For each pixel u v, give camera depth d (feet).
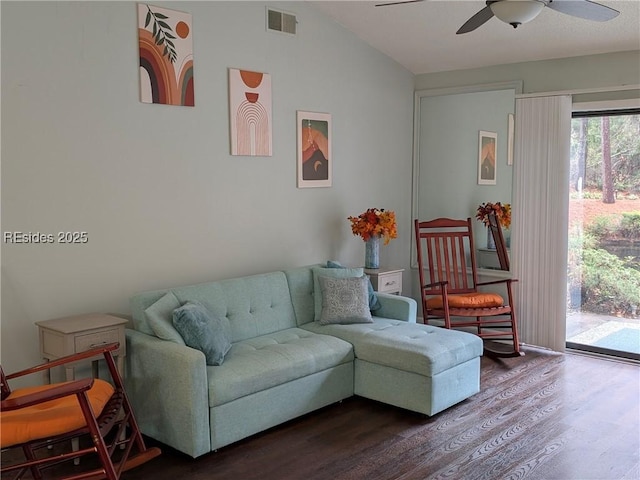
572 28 15.23
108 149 12.31
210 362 11.28
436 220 17.99
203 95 13.92
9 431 8.23
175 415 10.68
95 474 8.79
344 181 17.75
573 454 10.89
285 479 10.01
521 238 17.69
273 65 15.42
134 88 12.64
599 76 16.25
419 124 20.08
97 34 11.98
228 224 14.73
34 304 11.47
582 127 17.06
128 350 11.66
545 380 14.90
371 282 17.10
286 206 16.11
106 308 12.54
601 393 13.99
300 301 14.84
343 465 10.49
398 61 19.19
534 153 17.28
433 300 17.19
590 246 17.21
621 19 14.42
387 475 10.11
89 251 12.19
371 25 16.93
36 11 11.09
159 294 12.27
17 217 11.13
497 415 12.71
